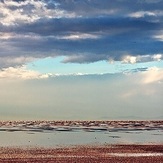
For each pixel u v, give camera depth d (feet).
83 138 218.59
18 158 119.65
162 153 135.85
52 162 112.47
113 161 115.44
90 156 126.21
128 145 168.86
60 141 192.54
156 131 316.40
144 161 115.75
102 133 280.10
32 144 170.71
